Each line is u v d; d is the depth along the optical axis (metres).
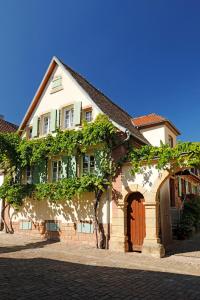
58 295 5.99
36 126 18.55
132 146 14.51
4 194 18.28
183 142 12.21
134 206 13.60
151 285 7.18
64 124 17.56
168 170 12.42
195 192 27.94
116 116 17.52
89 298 5.91
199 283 7.55
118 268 9.23
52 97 18.31
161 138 18.61
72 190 14.73
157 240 12.18
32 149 17.28
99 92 20.70
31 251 12.09
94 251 12.66
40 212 16.81
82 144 15.12
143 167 13.22
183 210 20.80
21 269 8.38
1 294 5.87
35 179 17.48
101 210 14.15
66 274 7.95
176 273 8.86
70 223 15.30
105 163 14.25
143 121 20.06
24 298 5.68
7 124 24.94
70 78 17.61
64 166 16.14
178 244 15.44
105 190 14.16
